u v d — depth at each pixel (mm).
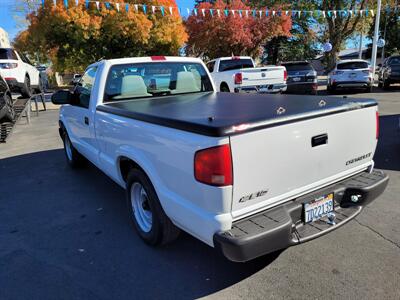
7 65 11289
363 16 30234
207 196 2355
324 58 40406
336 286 2717
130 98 4375
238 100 3773
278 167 2514
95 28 23062
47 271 3125
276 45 44000
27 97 12797
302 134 2609
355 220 3762
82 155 5688
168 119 2648
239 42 31516
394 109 10875
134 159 3148
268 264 3055
